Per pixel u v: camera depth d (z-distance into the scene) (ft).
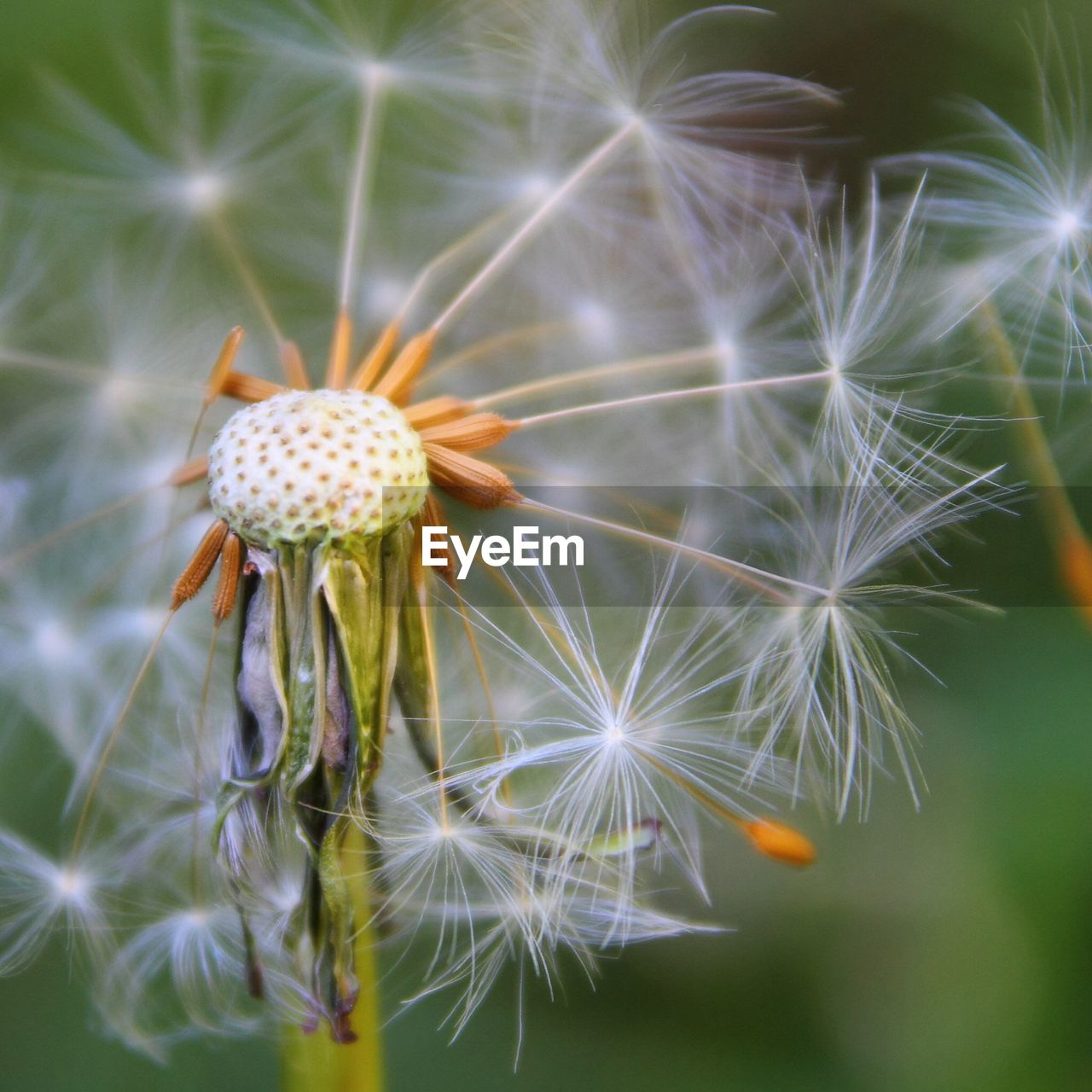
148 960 0.50
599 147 0.53
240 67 0.54
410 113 0.54
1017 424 0.52
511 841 0.46
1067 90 0.52
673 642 0.51
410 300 0.50
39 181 0.54
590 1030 0.52
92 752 0.52
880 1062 0.51
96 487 0.53
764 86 0.53
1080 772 0.52
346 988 0.45
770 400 0.52
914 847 0.52
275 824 0.45
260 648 0.45
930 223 0.52
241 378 0.47
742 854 0.53
